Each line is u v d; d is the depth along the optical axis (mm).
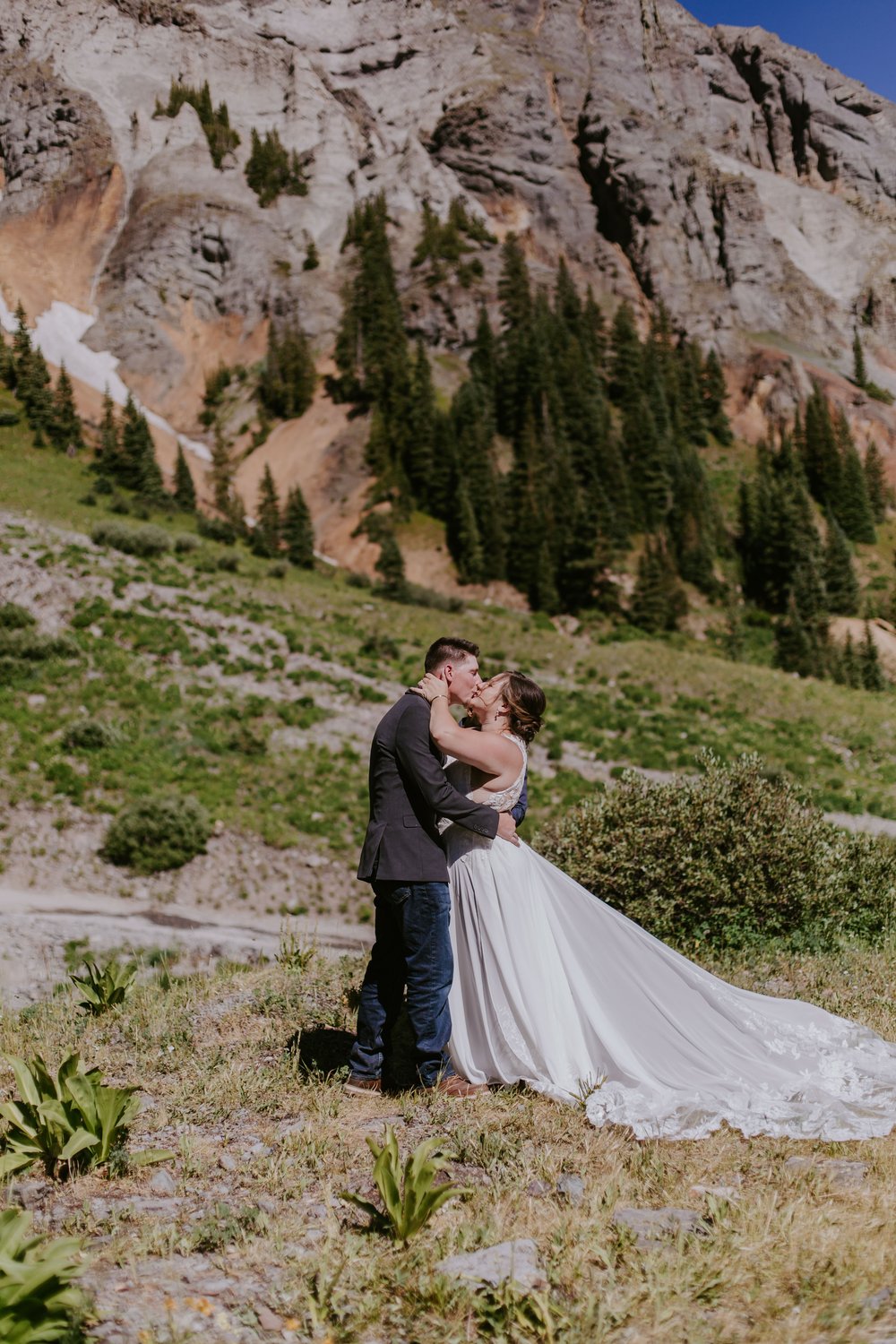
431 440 78688
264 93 161625
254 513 83438
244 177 138875
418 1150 3170
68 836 19109
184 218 124875
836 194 187500
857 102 198500
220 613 34375
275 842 19859
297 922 17281
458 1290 2785
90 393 101000
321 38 171375
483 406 90625
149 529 43000
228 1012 6160
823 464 102062
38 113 142500
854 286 158250
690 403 109188
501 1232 3150
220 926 16375
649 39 191125
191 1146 3867
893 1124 3947
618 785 9062
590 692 36969
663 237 142125
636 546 78000
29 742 22391
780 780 9273
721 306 136375
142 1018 6109
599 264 142250
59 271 124438
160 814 18875
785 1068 4473
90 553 37875
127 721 24250
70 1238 2645
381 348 94688
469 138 149500
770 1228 3059
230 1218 3234
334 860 19750
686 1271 2814
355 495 81312
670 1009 4574
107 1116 3689
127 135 143875
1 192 139750
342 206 137500
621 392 102938
